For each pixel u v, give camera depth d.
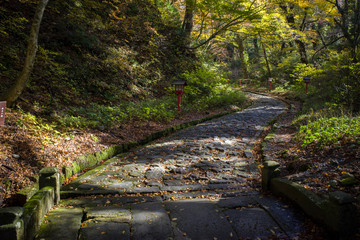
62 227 3.03
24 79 5.96
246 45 41.09
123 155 6.59
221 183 4.83
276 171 4.32
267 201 3.81
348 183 3.58
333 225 2.71
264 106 17.12
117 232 2.90
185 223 3.14
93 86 10.35
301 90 20.42
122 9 15.24
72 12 11.28
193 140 8.20
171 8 20.61
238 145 7.62
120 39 14.27
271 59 31.66
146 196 4.17
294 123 9.73
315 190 3.65
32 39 5.82
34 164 4.59
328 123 6.91
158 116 10.16
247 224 3.11
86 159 5.64
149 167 5.69
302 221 3.15
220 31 16.59
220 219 3.24
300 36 20.91
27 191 3.78
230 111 14.14
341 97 10.14
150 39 15.95
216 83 16.34
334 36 21.70
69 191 4.24
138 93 12.27
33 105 6.95
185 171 5.44
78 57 10.80
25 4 10.43
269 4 16.41
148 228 3.01
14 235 2.45
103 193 4.28
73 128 6.78
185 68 17.25
